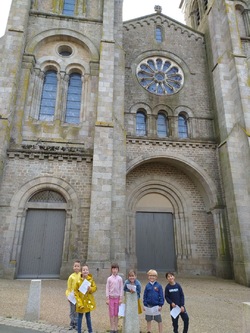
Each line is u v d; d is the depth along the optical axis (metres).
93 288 5.42
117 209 13.36
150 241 17.45
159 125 18.72
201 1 25.84
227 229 16.19
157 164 18.56
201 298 9.77
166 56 20.84
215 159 17.61
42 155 13.73
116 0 19.41
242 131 15.87
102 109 14.56
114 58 16.81
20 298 8.28
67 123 15.52
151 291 5.56
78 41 17.16
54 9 17.97
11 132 14.09
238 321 6.92
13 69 14.59
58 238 13.13
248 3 21.95
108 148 13.68
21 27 15.82
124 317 5.20
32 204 13.23
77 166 13.93
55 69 16.84
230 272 15.39
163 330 5.98
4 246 12.18
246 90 16.95
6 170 13.20
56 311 7.06
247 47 19.59
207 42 21.45
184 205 17.89
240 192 14.94
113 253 12.52
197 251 16.94
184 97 19.55
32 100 15.40
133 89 18.97
